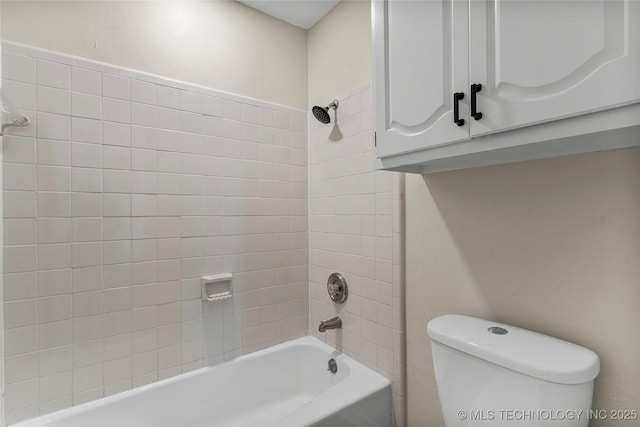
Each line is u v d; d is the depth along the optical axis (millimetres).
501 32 659
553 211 861
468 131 723
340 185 1624
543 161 882
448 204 1128
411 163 905
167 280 1412
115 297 1293
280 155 1757
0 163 1081
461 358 890
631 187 731
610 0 526
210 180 1527
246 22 1663
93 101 1247
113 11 1301
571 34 565
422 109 830
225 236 1572
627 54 508
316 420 1118
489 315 1008
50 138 1164
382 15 955
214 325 1542
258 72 1693
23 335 1123
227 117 1582
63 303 1191
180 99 1450
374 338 1434
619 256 749
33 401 1142
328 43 1720
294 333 1810
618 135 610
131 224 1325
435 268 1176
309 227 1854
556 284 855
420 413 1249
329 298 1701
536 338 841
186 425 1421
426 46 822
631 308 732
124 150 1310
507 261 961
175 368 1438
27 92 1127
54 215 1172
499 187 981
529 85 618
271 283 1726
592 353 756
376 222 1419
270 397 1655
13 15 1111
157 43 1401
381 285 1394
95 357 1255
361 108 1500
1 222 1084
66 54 1199
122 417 1277
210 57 1543
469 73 718
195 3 1510
